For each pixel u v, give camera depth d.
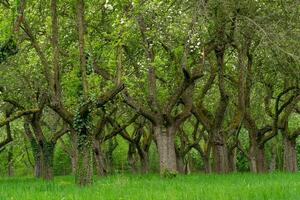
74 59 25.75
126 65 28.23
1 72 28.00
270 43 22.78
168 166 26.45
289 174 27.95
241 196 13.98
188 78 25.67
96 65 25.03
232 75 34.34
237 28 25.11
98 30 24.53
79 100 21.02
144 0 22.06
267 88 34.62
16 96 30.75
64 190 18.34
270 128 35.66
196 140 47.16
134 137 49.53
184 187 18.09
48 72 21.89
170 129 26.84
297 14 23.95
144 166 47.41
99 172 35.91
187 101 27.59
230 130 30.33
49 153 35.34
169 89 31.78
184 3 24.16
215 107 41.16
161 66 28.78
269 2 25.05
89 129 20.95
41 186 21.09
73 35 26.42
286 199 13.32
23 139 55.94
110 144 50.50
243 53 28.28
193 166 73.12
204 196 14.20
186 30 24.67
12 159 63.44
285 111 38.22
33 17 24.09
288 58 24.88
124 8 21.88
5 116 36.34
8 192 18.52
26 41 26.59
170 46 27.36
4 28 20.47
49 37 24.19
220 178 24.38
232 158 45.56
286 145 38.88
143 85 29.78
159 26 24.84
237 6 24.48
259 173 30.38
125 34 21.44
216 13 25.17
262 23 24.08
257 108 40.84
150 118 26.58
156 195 14.89
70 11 25.36
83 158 20.78
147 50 25.95
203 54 26.02
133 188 18.34
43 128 49.19
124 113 42.19
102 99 21.36
